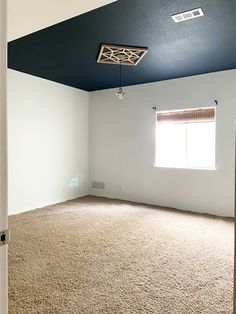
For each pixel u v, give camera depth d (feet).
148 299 6.50
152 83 16.88
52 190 17.04
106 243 10.24
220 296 6.66
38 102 15.85
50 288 6.96
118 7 7.81
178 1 7.50
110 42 10.44
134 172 17.88
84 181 19.70
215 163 14.78
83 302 6.34
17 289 6.89
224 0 7.46
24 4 5.77
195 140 15.79
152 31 9.45
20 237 10.80
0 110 2.64
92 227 12.23
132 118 17.81
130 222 13.05
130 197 18.11
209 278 7.57
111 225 12.55
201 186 15.25
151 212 15.05
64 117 17.74
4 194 2.69
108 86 18.13
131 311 6.01
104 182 19.34
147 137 17.22
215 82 14.57
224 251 9.52
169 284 7.22
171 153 16.70
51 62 13.12
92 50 11.44
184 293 6.79
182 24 8.95
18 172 14.84
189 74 15.08
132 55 11.47
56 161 17.26
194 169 15.47
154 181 17.03
